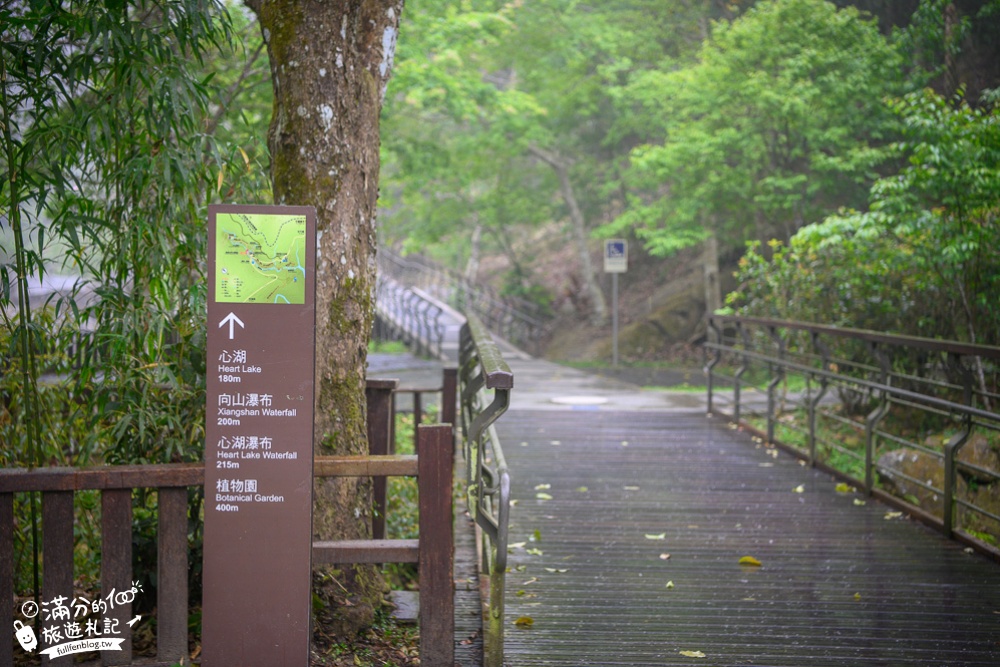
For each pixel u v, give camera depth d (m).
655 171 15.17
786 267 9.62
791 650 3.63
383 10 3.67
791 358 9.60
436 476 3.05
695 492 6.39
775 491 6.44
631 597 4.25
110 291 3.40
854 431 8.59
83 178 3.72
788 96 12.37
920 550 5.06
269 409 2.92
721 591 4.35
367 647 3.53
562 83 18.14
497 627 3.28
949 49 10.92
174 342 3.71
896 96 12.44
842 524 5.60
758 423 9.24
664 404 10.52
